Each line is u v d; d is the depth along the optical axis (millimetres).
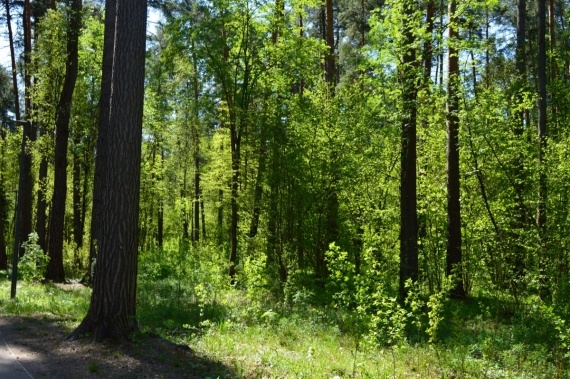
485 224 14695
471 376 7230
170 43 16891
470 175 16484
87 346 7391
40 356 7086
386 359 7910
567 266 13156
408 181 13797
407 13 13516
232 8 16281
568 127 16031
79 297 12891
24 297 12398
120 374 6352
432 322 8508
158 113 27672
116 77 7965
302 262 17438
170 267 19375
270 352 7668
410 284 9508
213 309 11164
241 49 16984
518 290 12977
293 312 11492
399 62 13430
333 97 17688
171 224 34969
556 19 30562
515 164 14023
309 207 16297
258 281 10977
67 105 17781
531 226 13312
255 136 17047
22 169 12555
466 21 13727
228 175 19016
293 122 16469
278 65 17328
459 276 15031
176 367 6789
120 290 7855
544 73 15289
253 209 17156
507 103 13836
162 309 11305
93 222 15859
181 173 37188
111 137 7930
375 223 16938
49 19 17781
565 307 10531
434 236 17047
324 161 16281
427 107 16469
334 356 7879
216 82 17797
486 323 11484
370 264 10500
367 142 16594
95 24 22875
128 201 7945
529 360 8297
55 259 17406
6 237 36844
